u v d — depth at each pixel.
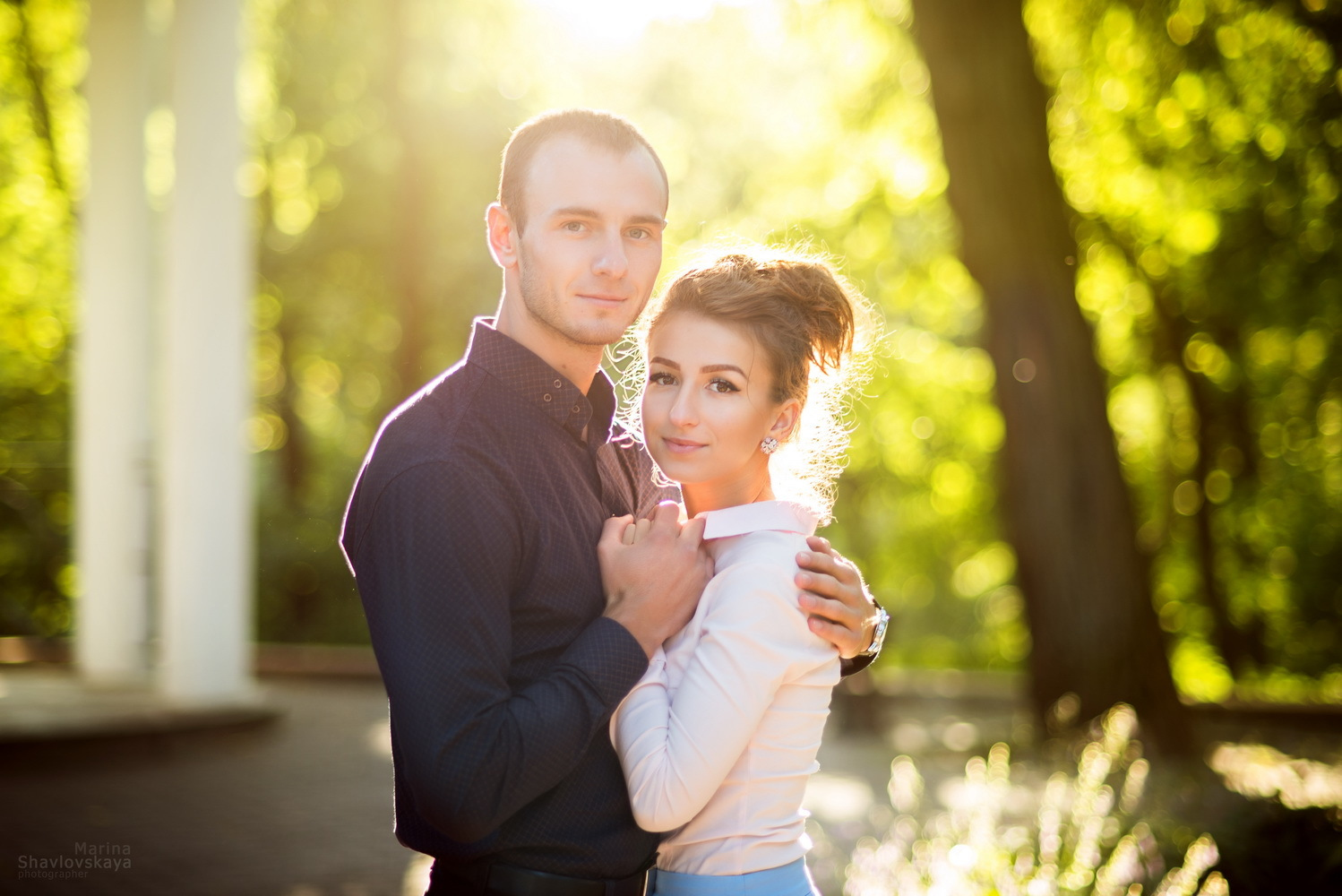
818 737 2.70
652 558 2.54
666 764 2.46
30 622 20.67
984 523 27.62
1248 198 15.86
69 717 9.73
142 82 11.45
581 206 2.58
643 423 2.79
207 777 9.34
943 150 11.30
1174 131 15.05
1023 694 18.83
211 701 10.91
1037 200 11.09
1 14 19.33
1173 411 23.73
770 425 2.78
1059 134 15.04
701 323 2.70
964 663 33.19
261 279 23.83
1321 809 6.36
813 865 5.96
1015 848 5.06
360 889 6.60
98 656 11.54
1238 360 21.36
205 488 10.80
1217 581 23.64
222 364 10.88
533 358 2.61
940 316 21.80
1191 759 10.48
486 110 22.31
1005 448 11.35
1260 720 16.09
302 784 9.25
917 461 25.12
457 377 2.63
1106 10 13.76
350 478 22.36
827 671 2.66
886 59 15.50
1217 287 18.05
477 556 2.37
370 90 22.62
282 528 21.42
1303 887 5.61
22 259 22.67
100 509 11.45
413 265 22.23
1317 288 17.45
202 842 7.41
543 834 2.47
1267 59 13.84
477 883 2.47
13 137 21.25
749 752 2.61
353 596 21.42
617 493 2.91
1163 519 24.70
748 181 19.73
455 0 22.25
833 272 2.98
